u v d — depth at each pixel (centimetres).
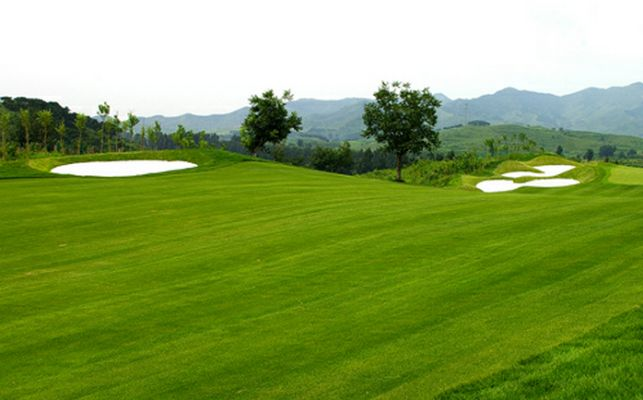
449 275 1515
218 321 1268
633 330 952
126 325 1273
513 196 3186
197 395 908
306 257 1814
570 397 727
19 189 3862
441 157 15375
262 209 2914
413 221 2338
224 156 6306
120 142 16100
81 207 3112
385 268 1633
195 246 2102
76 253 2091
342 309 1296
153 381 970
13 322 1326
